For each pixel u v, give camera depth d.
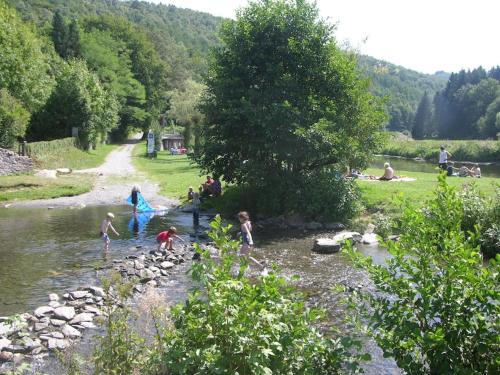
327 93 23.30
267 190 23.86
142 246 17.81
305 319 5.89
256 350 5.07
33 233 20.05
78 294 11.84
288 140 22.08
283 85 22.45
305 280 13.30
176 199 29.47
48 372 7.98
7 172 35.16
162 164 52.34
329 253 16.84
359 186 25.52
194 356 5.15
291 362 5.39
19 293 12.32
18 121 42.28
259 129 22.86
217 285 5.39
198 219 22.61
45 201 28.61
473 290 5.14
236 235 20.17
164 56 143.12
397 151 86.44
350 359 5.69
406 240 5.80
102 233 17.44
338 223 21.56
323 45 23.36
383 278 5.71
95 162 51.56
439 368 5.03
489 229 14.92
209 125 25.36
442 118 140.50
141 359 6.07
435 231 5.63
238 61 23.89
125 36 114.56
